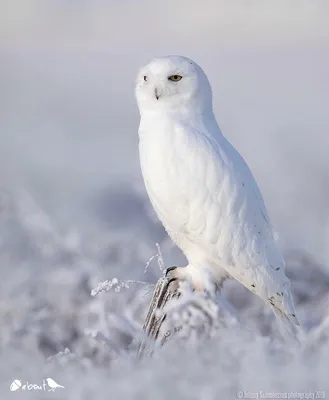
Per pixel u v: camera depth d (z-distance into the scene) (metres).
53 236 17.88
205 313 10.55
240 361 8.80
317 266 15.77
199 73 12.36
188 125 12.29
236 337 9.44
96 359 12.17
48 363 11.12
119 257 17.09
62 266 16.48
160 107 12.39
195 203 12.07
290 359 9.05
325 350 9.08
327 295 13.71
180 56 12.52
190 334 10.49
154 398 8.50
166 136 12.20
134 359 10.82
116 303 13.86
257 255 12.00
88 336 12.52
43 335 13.97
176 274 12.16
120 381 8.92
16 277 15.97
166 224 12.58
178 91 12.31
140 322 13.49
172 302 10.91
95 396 8.82
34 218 18.38
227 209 11.97
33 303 14.95
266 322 13.10
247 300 14.57
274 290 12.07
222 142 12.30
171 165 12.11
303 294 14.58
